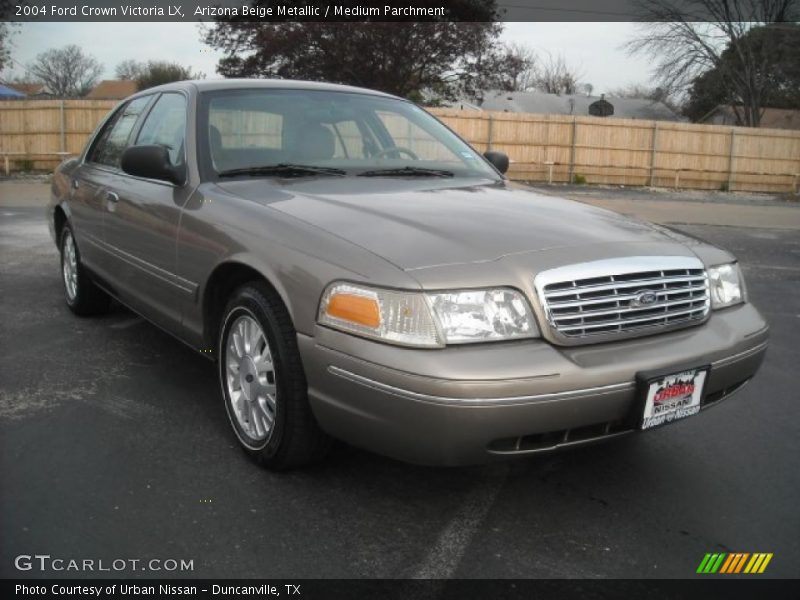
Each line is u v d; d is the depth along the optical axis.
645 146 23.56
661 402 2.52
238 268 2.99
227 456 3.04
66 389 3.73
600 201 17.44
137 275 3.85
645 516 2.70
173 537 2.45
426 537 2.51
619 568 2.37
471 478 2.94
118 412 3.46
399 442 2.36
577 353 2.45
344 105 4.02
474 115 22.11
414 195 3.20
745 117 37.75
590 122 22.92
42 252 7.49
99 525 2.50
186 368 4.09
